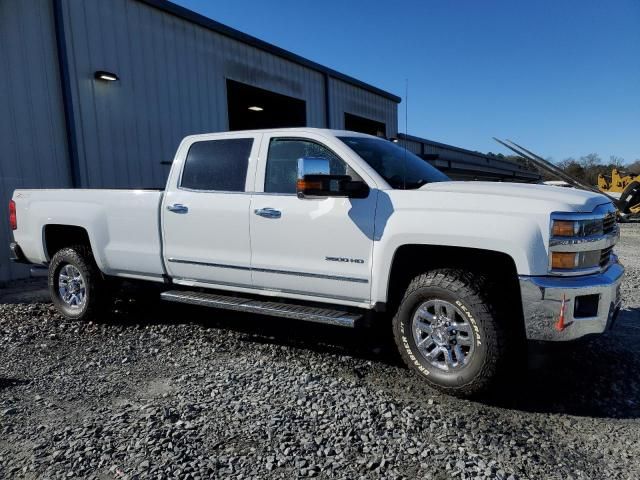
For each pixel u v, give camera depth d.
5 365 4.45
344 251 4.10
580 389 3.86
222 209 4.72
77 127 9.09
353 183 3.96
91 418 3.36
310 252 4.27
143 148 10.30
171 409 3.45
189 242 4.97
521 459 2.86
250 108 15.70
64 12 8.81
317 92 15.67
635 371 4.22
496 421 3.33
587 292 3.39
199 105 11.52
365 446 2.97
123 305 6.51
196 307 6.46
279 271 4.44
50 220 5.86
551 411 3.50
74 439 3.06
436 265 3.97
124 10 9.83
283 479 2.65
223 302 4.73
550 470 2.75
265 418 3.30
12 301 6.88
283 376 4.04
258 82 13.20
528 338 3.46
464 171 24.02
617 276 3.74
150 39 10.37
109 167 9.66
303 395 3.66
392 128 20.61
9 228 8.23
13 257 6.39
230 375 4.06
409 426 3.21
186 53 11.16
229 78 12.30
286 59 14.16
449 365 3.67
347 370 4.22
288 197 4.41
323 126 16.00
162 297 5.14
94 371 4.27
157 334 5.27
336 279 4.16
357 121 18.47
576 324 3.39
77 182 9.03
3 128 8.09
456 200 3.71
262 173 4.63
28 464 2.82
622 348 4.75
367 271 4.00
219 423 3.24
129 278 5.51
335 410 3.42
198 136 5.12
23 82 8.34
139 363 4.43
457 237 3.60
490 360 3.47
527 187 3.89
